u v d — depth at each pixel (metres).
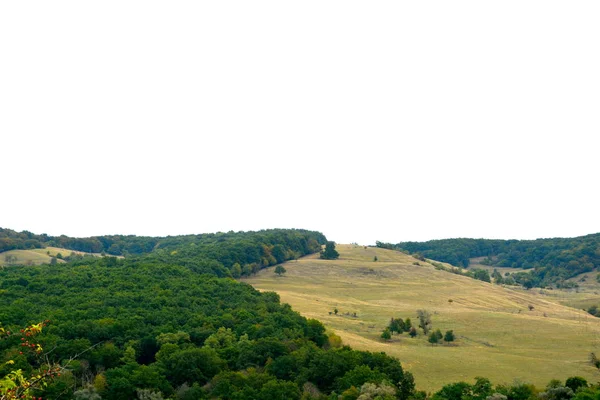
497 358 96.56
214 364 78.19
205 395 70.25
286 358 78.69
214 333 90.12
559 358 98.00
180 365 75.94
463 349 103.31
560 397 69.19
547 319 132.00
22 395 19.23
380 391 66.38
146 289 113.38
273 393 68.19
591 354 95.44
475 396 69.62
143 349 85.00
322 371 77.12
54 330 81.81
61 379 66.69
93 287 113.56
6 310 88.19
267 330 91.81
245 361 80.75
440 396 70.88
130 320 90.62
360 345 100.75
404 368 88.50
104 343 81.94
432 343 108.31
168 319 96.12
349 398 66.44
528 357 98.12
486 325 123.75
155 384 70.56
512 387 72.56
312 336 95.75
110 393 68.31
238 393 68.38
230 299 115.69
